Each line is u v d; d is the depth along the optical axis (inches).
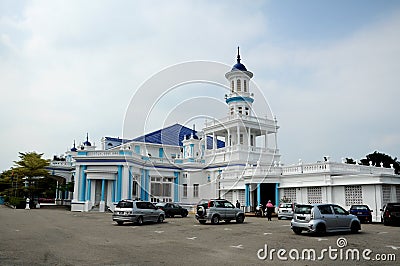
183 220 1106.7
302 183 1288.1
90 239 615.8
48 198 2391.7
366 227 863.1
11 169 2202.3
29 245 530.0
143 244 564.7
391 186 1104.2
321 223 673.6
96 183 1658.5
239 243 581.0
